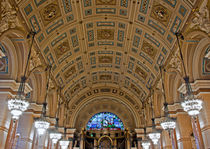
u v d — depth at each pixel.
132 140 29.52
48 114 20.22
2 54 10.95
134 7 15.42
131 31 17.98
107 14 16.95
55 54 18.38
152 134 19.11
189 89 12.05
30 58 13.60
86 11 16.33
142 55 20.02
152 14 15.03
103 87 30.36
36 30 14.10
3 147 11.45
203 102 12.41
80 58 21.97
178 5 12.53
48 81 17.55
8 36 11.89
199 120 12.62
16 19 11.12
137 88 27.05
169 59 16.02
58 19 15.41
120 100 30.64
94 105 32.81
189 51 13.22
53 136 18.89
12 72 12.62
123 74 25.84
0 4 9.37
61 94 23.45
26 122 15.26
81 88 28.89
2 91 12.10
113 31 19.08
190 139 15.15
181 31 13.12
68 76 23.41
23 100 11.10
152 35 16.62
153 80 21.16
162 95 19.05
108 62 24.48
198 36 12.17
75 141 29.09
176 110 16.22
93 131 31.20
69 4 14.87
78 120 31.58
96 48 21.52
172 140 16.64
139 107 29.48
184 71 12.92
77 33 18.23
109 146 29.66
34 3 12.38
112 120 32.16
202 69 13.05
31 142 15.31
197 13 10.81
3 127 11.55
